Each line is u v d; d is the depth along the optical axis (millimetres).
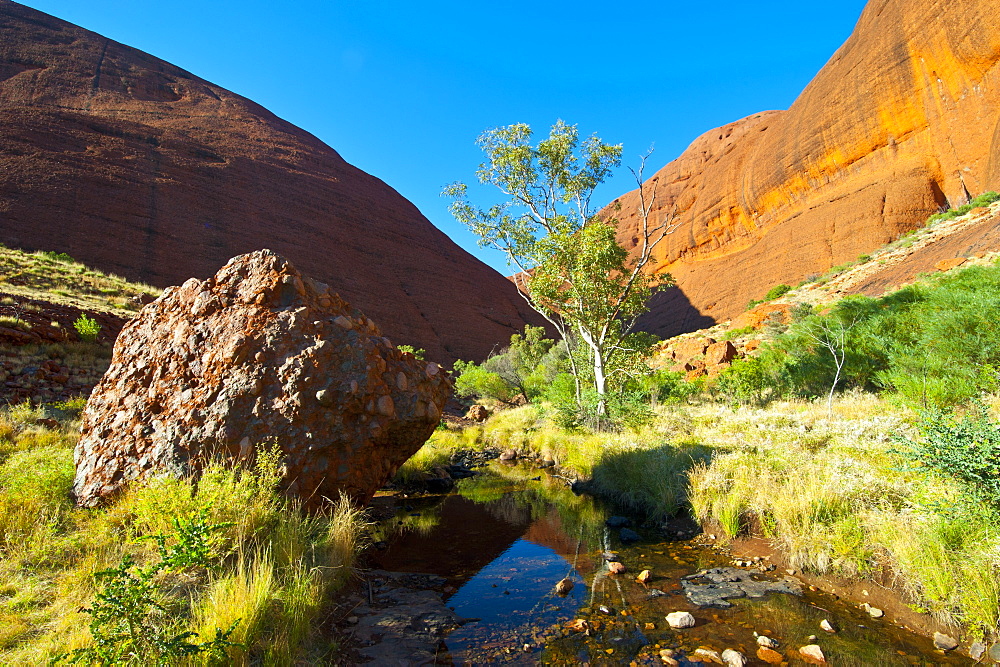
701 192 79062
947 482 4066
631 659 3051
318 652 2908
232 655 2480
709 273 69688
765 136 66875
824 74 57531
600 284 13555
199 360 5020
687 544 5281
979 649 2936
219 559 3465
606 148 15609
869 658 2973
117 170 46500
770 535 4914
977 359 8852
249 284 5488
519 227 16547
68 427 7152
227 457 4500
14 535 3594
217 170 56125
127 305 17453
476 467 11156
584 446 9742
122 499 4254
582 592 4125
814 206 54562
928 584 3402
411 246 70875
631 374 14656
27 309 12000
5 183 38000
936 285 13539
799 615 3566
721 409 12172
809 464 5574
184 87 73438
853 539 4184
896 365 10273
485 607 3859
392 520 6715
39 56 60656
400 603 3832
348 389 5047
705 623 3496
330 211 63875
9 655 2342
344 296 52375
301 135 82375
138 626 2436
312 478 4812
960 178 40531
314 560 3820
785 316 27922
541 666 2982
